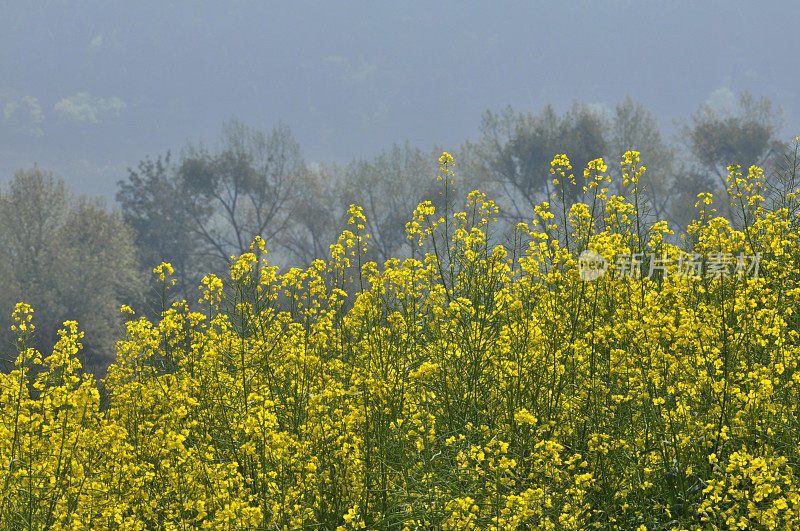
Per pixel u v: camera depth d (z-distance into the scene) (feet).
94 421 59.26
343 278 82.89
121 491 55.93
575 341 66.64
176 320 82.28
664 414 57.26
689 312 66.39
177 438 55.06
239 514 48.96
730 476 48.60
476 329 65.16
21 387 56.24
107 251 492.54
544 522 47.62
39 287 454.81
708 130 609.83
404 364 62.85
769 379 57.47
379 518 53.93
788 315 75.46
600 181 81.30
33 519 52.90
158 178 641.81
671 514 52.80
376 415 60.39
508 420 61.57
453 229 85.51
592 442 56.65
